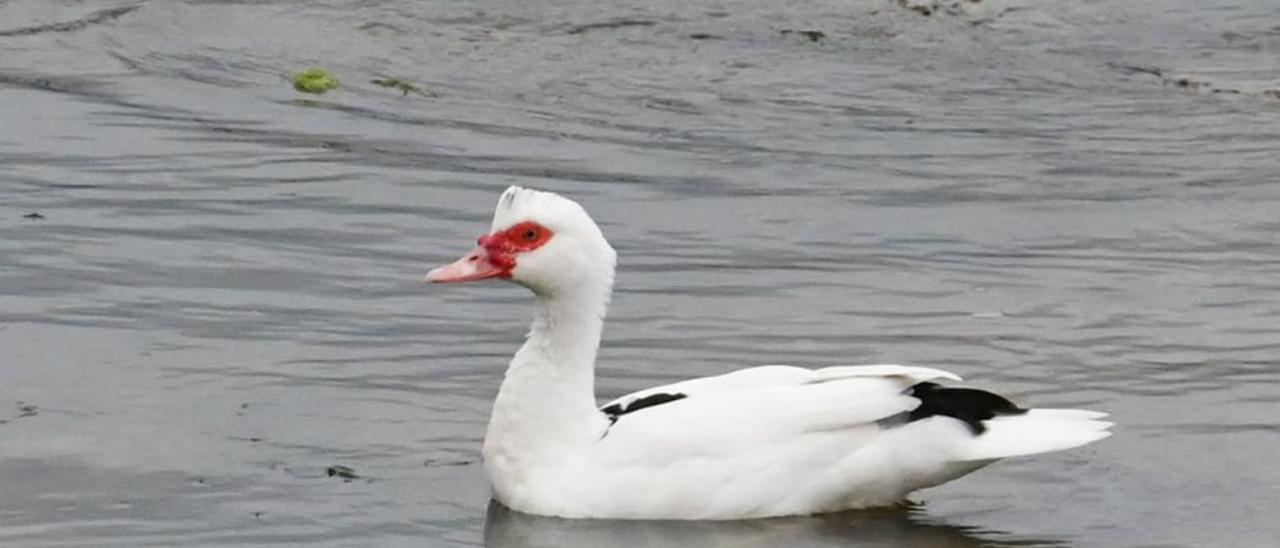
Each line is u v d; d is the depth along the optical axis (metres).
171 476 13.07
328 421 14.04
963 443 12.45
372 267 17.08
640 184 19.50
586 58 23.33
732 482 12.41
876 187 19.62
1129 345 15.77
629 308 16.33
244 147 20.05
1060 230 18.56
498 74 22.73
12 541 12.10
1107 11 25.59
